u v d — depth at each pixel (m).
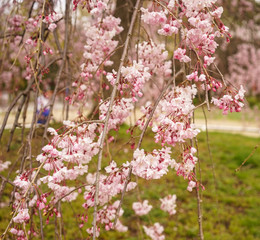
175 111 1.47
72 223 3.98
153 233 3.16
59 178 1.42
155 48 2.07
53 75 2.99
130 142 1.75
